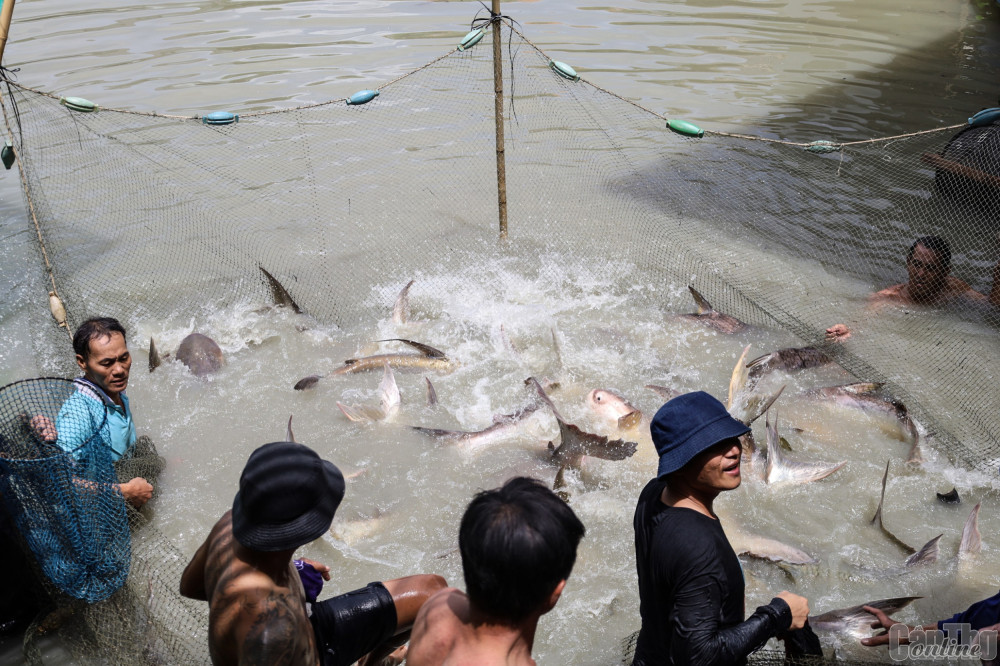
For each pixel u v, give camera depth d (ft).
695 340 22.12
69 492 12.48
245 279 25.03
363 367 20.80
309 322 22.95
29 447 13.39
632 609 14.24
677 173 30.73
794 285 24.38
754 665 11.12
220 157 32.09
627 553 15.34
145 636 12.69
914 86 37.45
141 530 14.30
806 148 20.79
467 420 19.17
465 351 21.68
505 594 8.04
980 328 22.27
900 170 29.53
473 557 8.07
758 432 18.56
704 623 9.56
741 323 22.68
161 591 13.12
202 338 21.38
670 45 42.68
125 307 23.50
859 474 17.25
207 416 19.30
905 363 20.94
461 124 34.71
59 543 12.66
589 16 47.06
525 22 45.98
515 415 18.57
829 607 14.08
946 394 19.72
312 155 32.42
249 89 37.50
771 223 27.58
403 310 22.81
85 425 15.07
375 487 17.11
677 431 9.95
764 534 15.71
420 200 29.43
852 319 22.84
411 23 46.03
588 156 32.19
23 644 13.73
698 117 34.76
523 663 8.47
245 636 9.05
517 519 8.05
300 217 28.43
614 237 27.14
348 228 27.81
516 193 29.91
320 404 19.74
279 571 9.42
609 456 16.96
